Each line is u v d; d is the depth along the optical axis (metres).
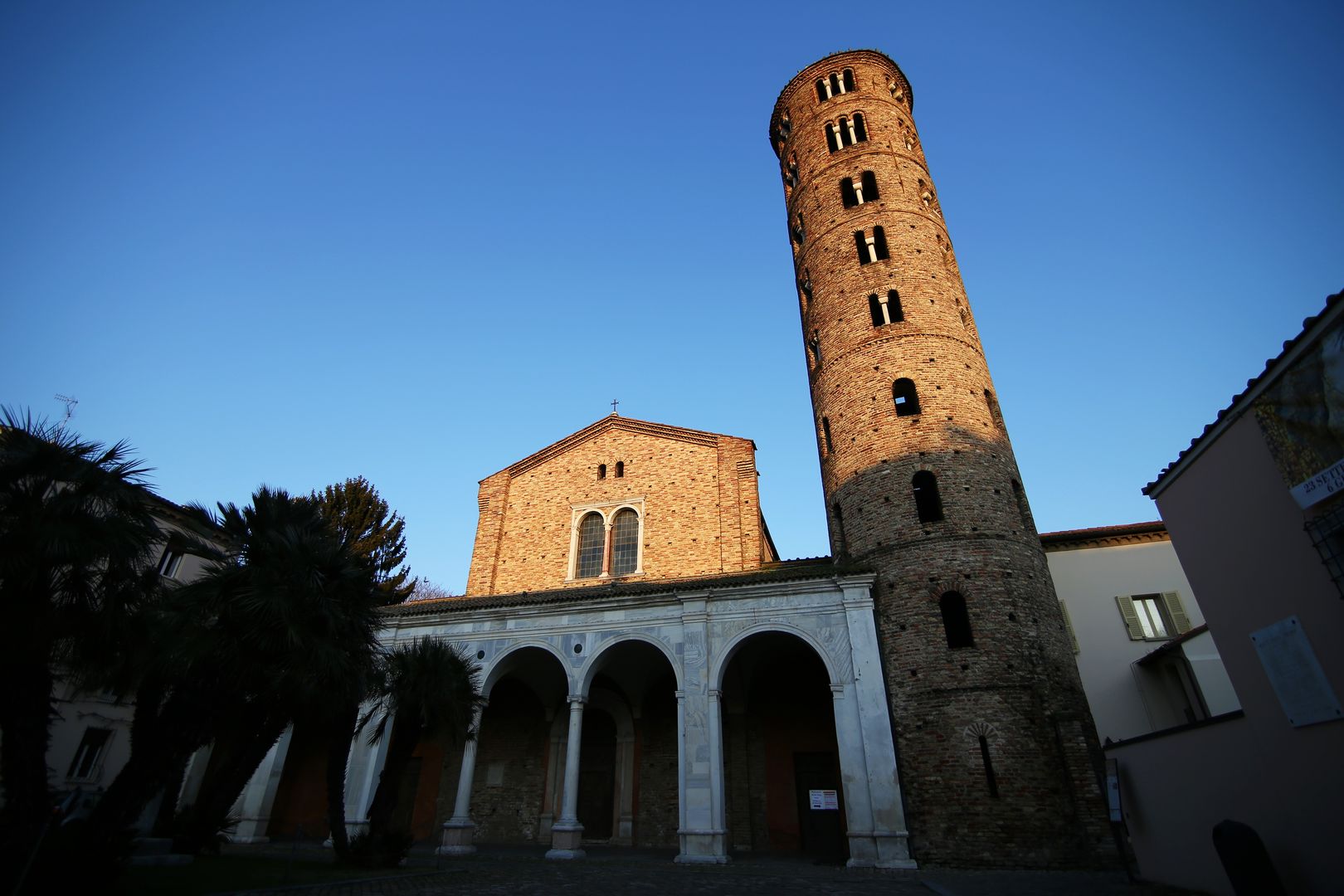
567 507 34.72
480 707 23.08
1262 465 11.39
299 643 14.37
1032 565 24.38
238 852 21.02
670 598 25.36
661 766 28.62
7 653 11.45
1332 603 10.10
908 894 14.78
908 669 22.88
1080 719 21.80
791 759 27.08
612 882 16.52
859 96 35.69
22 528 11.66
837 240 31.98
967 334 29.30
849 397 28.53
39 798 11.35
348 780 25.20
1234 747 12.26
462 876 17.14
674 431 34.91
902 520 25.03
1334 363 9.72
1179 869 14.08
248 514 16.30
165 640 13.46
